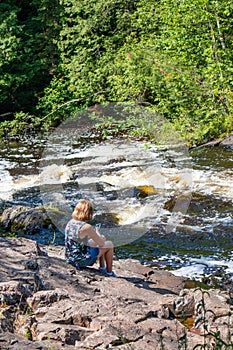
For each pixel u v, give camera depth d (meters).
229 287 6.16
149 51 14.05
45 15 22.14
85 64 19.80
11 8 22.00
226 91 13.26
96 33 20.38
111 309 4.95
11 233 8.34
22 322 4.54
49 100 20.41
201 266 6.81
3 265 5.74
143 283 5.99
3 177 12.45
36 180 11.80
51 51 22.25
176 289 5.92
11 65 21.69
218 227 8.17
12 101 22.30
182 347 4.16
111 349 4.11
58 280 5.57
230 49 13.59
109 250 6.03
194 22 13.30
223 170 11.14
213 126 13.50
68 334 4.33
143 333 4.49
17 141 17.89
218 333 3.55
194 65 13.81
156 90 14.04
